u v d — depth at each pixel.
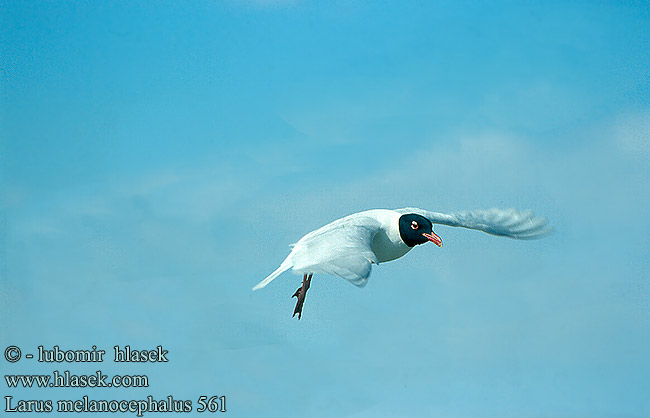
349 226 11.87
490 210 15.38
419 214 13.91
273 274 11.11
